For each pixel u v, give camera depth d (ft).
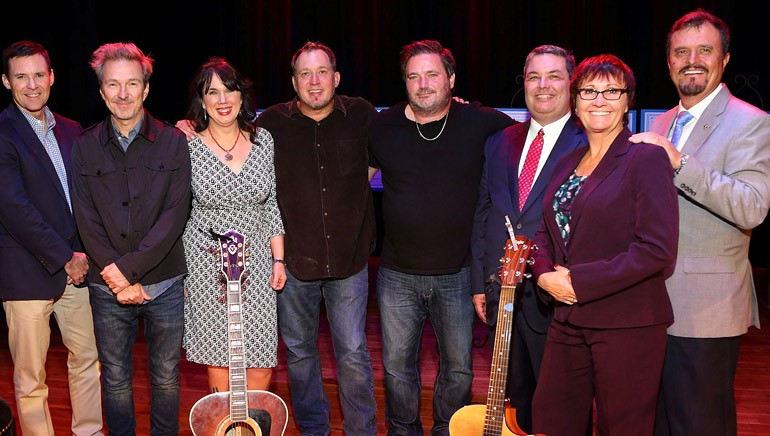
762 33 23.39
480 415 8.79
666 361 8.87
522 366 9.79
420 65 9.80
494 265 9.61
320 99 10.22
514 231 9.46
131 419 10.16
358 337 10.57
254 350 10.16
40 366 10.36
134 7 25.53
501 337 8.61
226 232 9.76
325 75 10.22
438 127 10.13
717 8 23.47
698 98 8.83
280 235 10.45
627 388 7.86
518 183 9.58
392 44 25.21
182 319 10.10
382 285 10.50
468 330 10.30
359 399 10.58
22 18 24.61
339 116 10.55
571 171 8.45
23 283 10.02
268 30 25.94
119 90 9.42
